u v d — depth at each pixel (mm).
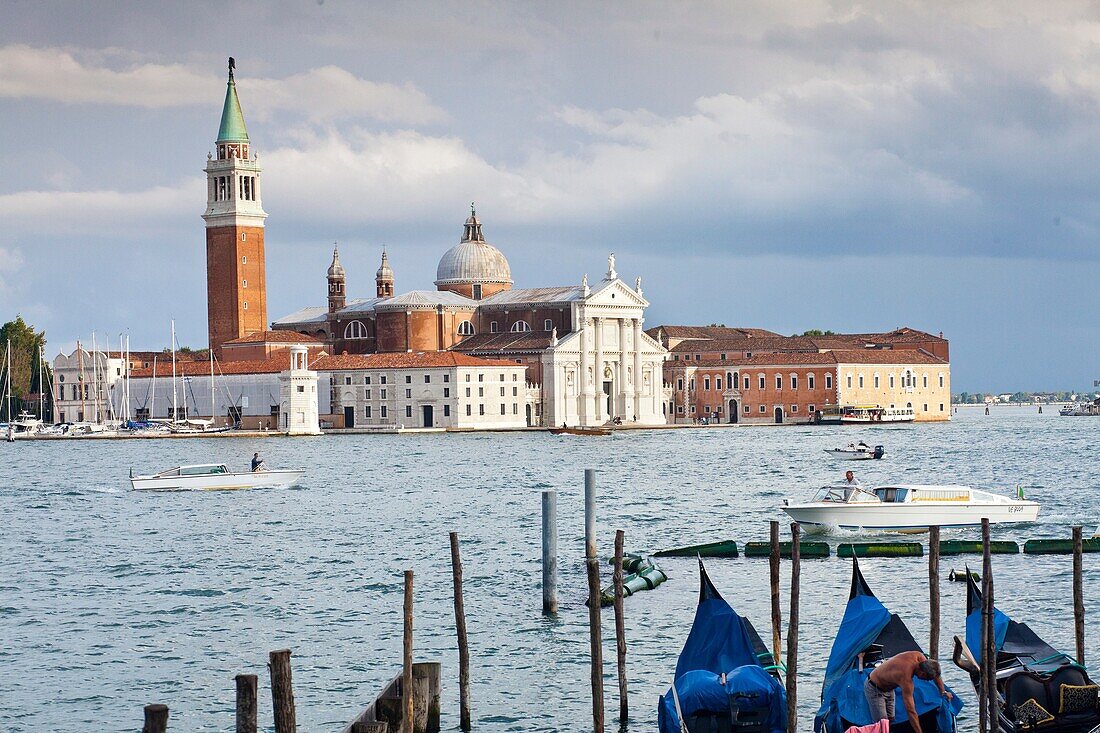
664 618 88500
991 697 57656
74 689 74562
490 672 76375
